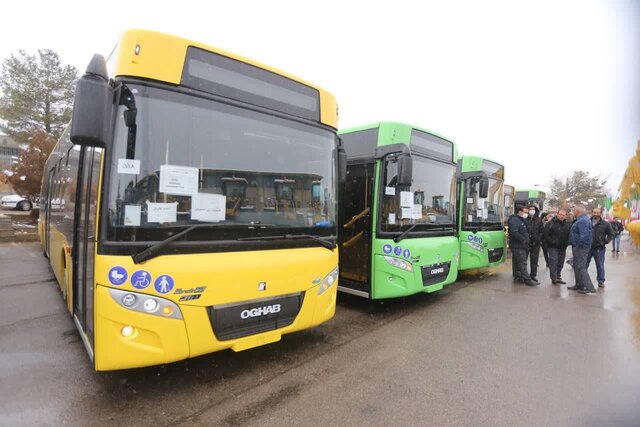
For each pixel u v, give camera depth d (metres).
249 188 3.50
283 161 3.81
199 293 3.06
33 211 19.16
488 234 9.17
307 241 3.89
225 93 3.43
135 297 2.84
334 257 4.23
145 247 2.89
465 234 8.68
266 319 3.48
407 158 5.17
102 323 2.82
